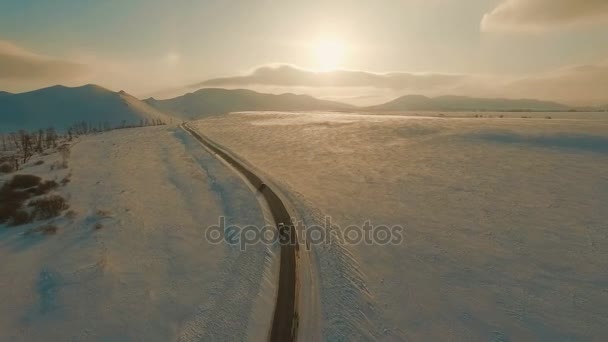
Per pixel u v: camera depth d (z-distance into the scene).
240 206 20.06
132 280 12.16
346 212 18.45
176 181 25.89
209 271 12.99
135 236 15.82
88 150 40.97
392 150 31.78
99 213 18.28
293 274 12.84
